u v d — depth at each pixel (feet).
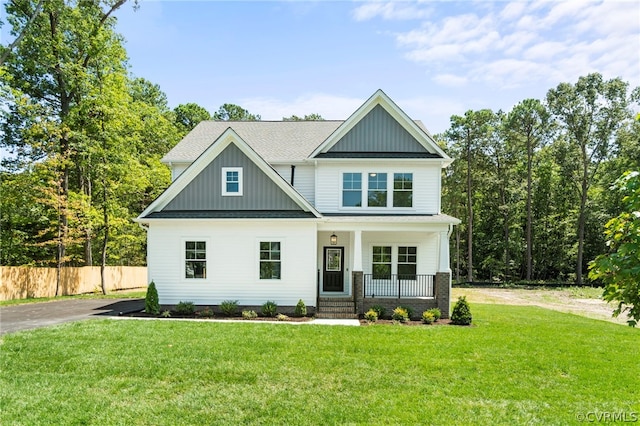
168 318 44.98
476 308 60.64
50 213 74.08
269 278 49.47
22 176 68.08
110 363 26.37
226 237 49.80
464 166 134.00
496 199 138.82
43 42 70.38
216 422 18.48
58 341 31.71
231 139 50.78
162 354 28.48
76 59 77.61
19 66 73.36
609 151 123.34
